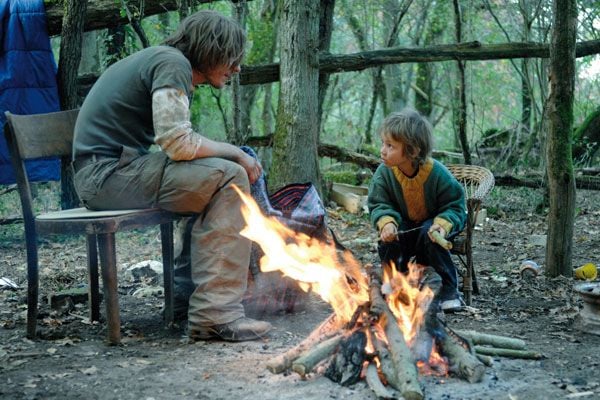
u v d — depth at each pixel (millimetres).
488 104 13867
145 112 3615
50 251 6262
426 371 2922
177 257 3951
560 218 4863
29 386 2875
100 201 3574
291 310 4051
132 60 3615
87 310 4164
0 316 4074
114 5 7008
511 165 9992
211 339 3523
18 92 6547
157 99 3387
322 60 7578
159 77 3432
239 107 7316
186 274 3922
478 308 4176
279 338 3555
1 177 6586
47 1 6785
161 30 10391
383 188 4125
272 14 10648
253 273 3926
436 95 14250
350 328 2969
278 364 2938
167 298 3777
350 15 12117
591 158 9508
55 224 3428
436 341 2965
